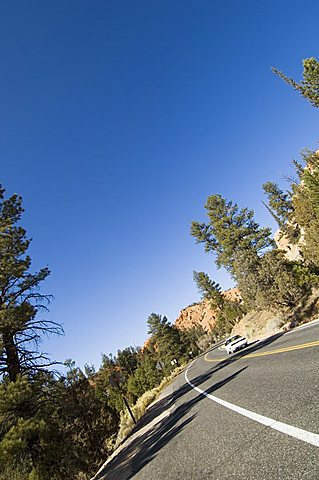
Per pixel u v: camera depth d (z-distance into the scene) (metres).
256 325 34.16
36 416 14.44
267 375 9.38
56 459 14.95
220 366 21.98
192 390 16.62
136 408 29.39
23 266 17.42
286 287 26.41
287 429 4.56
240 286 35.09
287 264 28.38
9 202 20.20
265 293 27.45
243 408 7.15
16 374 15.62
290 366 8.93
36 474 14.01
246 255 34.09
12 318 15.88
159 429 11.53
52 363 17.89
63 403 17.53
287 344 14.38
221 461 4.75
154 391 34.03
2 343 15.27
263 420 5.53
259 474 3.67
